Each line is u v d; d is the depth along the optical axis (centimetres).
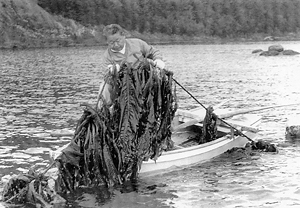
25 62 4791
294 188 980
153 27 10050
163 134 1050
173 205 896
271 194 948
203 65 4509
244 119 1369
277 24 11150
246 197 934
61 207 882
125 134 977
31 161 1177
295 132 1439
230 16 10894
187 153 1128
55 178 1033
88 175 964
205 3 10825
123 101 977
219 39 10375
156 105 1018
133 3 10019
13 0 8012
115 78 980
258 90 2692
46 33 8094
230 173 1079
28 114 1861
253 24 10981
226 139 1245
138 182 1016
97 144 952
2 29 7550
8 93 2523
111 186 987
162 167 1087
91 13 9281
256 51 6231
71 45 8025
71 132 1252
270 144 1262
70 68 4141
